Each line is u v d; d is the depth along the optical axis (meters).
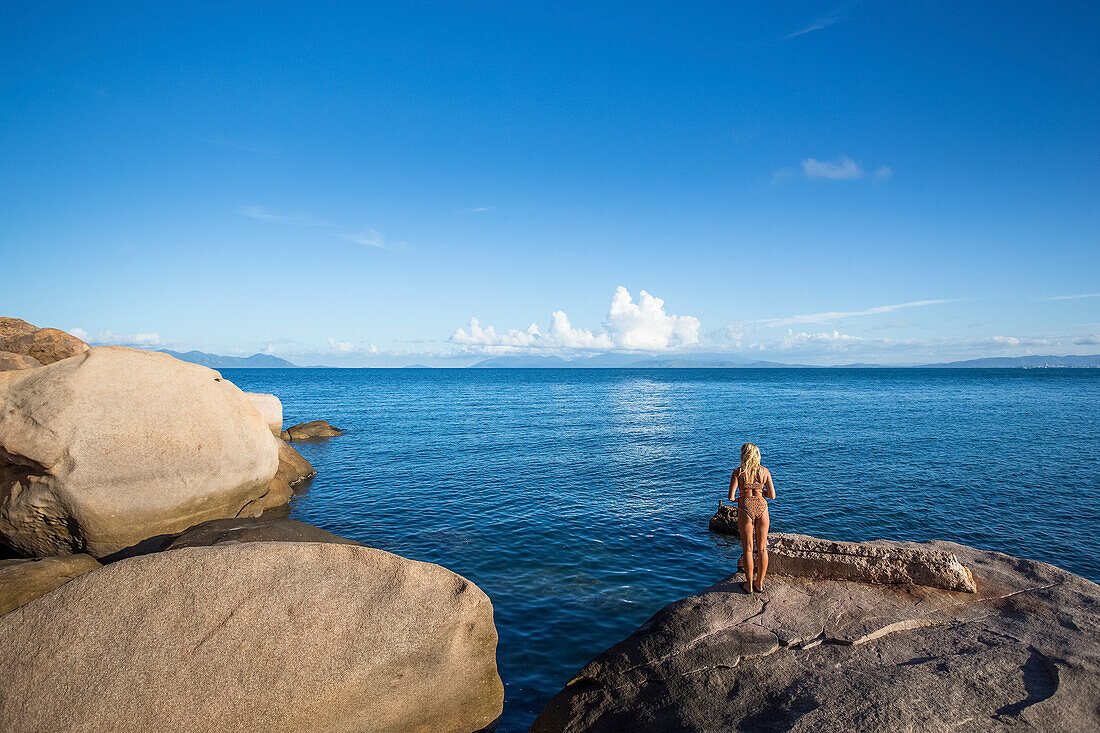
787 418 45.00
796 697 5.48
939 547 8.92
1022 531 15.90
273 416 27.47
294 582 5.65
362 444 31.81
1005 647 6.08
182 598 5.26
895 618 6.80
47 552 11.35
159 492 11.89
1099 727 4.83
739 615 7.00
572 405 60.62
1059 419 42.62
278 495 17.88
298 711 5.14
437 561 13.08
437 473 23.44
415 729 5.96
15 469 11.14
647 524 16.25
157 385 12.72
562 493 19.94
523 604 10.82
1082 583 7.57
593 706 6.16
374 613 5.79
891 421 42.06
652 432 36.78
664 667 6.27
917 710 5.05
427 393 84.06
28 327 22.08
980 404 58.06
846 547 8.04
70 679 4.77
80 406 11.41
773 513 17.45
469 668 6.35
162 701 4.82
